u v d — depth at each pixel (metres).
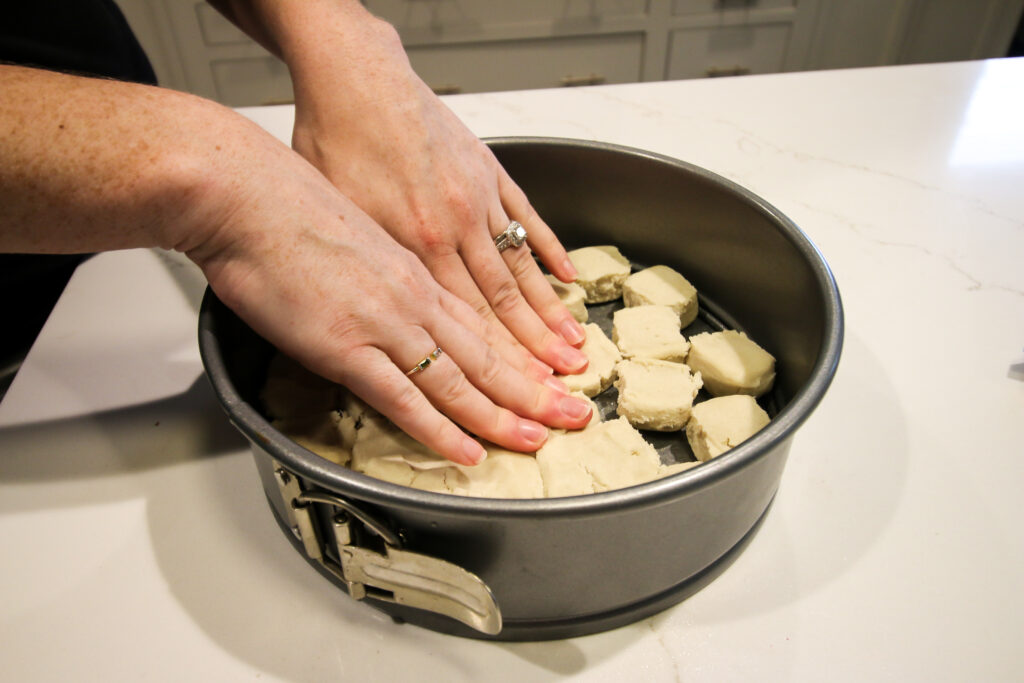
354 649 0.57
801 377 0.73
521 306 0.74
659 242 0.92
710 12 1.87
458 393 0.60
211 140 0.50
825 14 1.91
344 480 0.46
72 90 0.49
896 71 1.36
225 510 0.67
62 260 1.00
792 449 0.71
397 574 0.51
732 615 0.58
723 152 1.16
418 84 0.70
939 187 1.07
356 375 0.55
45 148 0.46
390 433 0.66
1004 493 0.66
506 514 0.44
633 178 0.86
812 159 1.14
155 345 0.84
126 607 0.59
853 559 0.62
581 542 0.49
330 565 0.56
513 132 1.20
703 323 0.90
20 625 0.58
